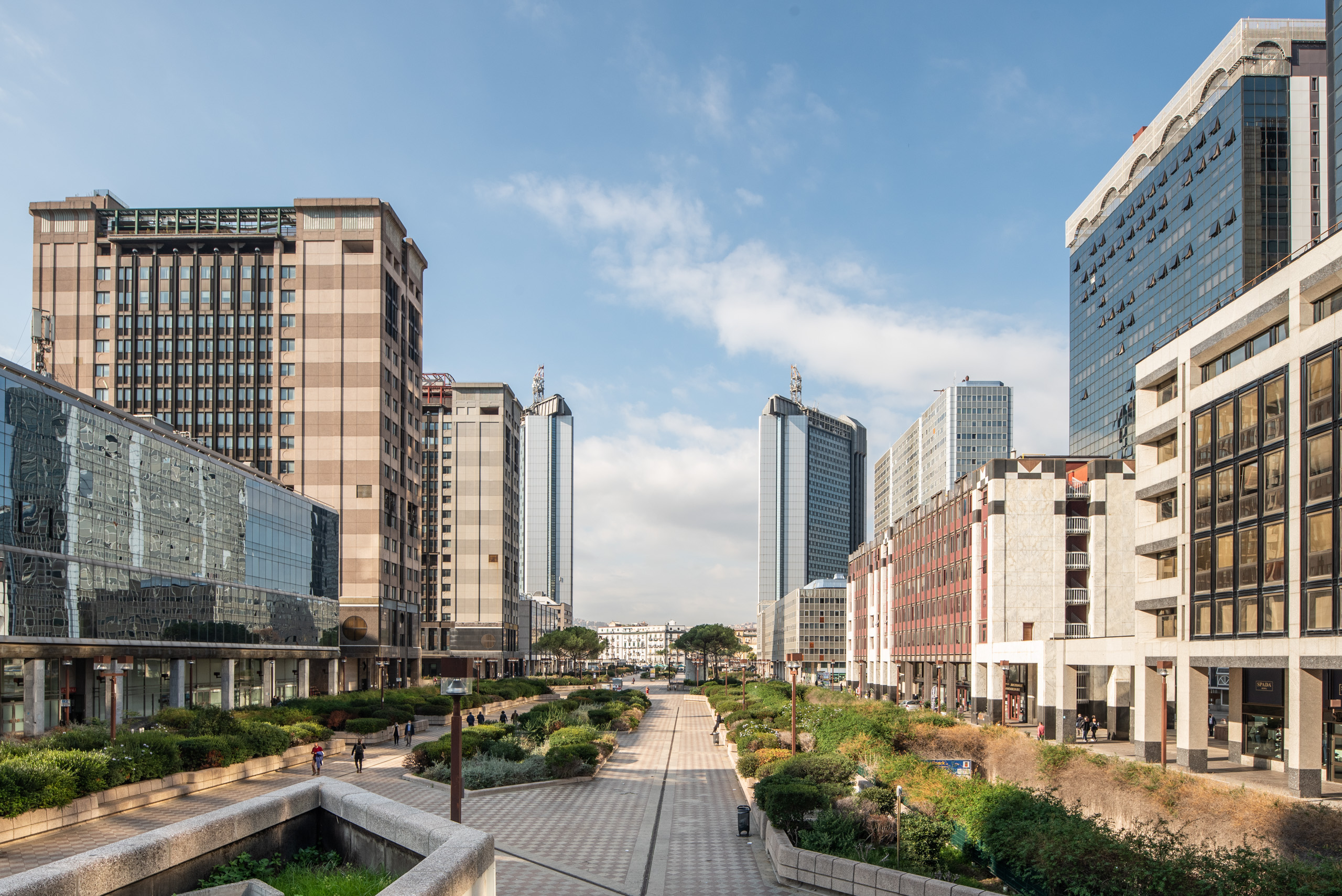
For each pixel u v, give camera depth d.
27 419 53.12
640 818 33.03
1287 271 36.91
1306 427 35.34
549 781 41.38
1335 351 33.78
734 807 35.38
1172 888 16.33
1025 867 19.11
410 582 126.44
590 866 25.36
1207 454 42.47
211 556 75.19
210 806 32.97
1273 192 105.75
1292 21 108.12
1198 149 116.00
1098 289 144.88
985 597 74.44
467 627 158.38
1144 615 47.84
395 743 59.34
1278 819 22.33
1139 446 50.31
